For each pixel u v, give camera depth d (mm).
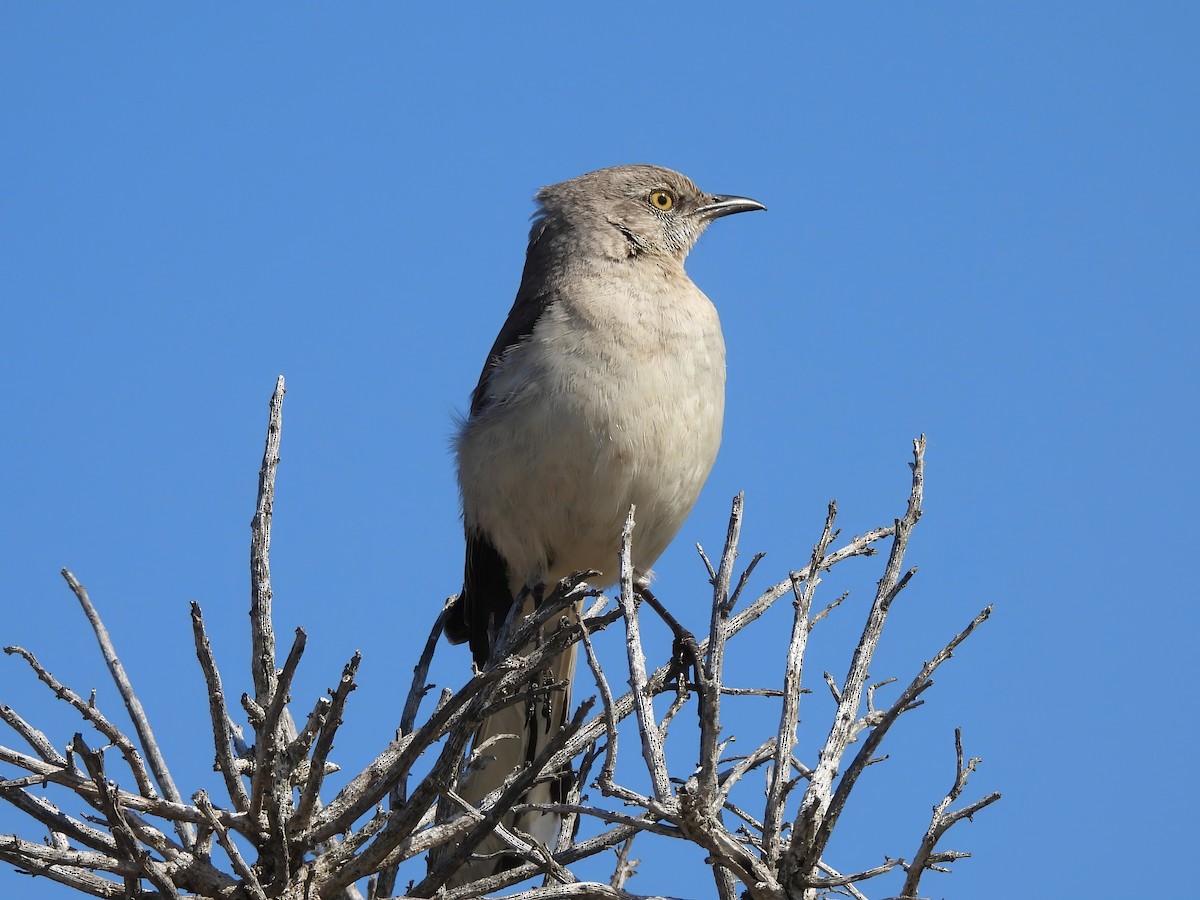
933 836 6621
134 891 6961
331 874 7465
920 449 7309
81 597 9055
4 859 6922
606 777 6621
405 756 7203
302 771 7617
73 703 6973
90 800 7188
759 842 7320
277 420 7613
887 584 7102
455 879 9227
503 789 8406
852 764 6527
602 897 7277
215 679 7156
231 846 6902
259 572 7473
